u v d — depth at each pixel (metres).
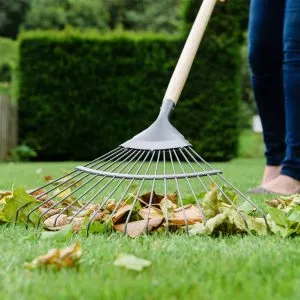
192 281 1.39
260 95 3.85
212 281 1.41
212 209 2.24
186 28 9.67
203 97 9.70
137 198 2.26
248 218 2.13
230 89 9.71
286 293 1.31
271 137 3.91
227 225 2.07
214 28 9.60
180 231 2.12
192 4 9.62
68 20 20.70
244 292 1.30
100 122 9.91
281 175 3.65
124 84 9.83
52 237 1.89
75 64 9.87
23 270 1.51
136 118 9.88
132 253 1.72
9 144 9.84
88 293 1.28
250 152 11.78
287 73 3.51
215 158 9.88
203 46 9.61
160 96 9.82
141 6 22.41
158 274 1.47
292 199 2.83
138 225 2.09
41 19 20.53
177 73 2.50
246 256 1.70
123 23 22.25
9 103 9.79
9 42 17.28
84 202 2.96
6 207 2.29
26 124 10.03
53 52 9.89
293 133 3.56
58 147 10.01
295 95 3.51
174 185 4.16
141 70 9.79
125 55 9.80
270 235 2.10
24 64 9.97
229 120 9.77
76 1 20.81
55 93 9.93
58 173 5.89
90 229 2.08
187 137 9.76
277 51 3.71
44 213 2.21
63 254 1.52
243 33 9.76
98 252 1.72
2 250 1.78
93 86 9.88
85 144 10.00
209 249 1.80
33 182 4.62
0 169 6.78
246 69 16.20
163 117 2.35
